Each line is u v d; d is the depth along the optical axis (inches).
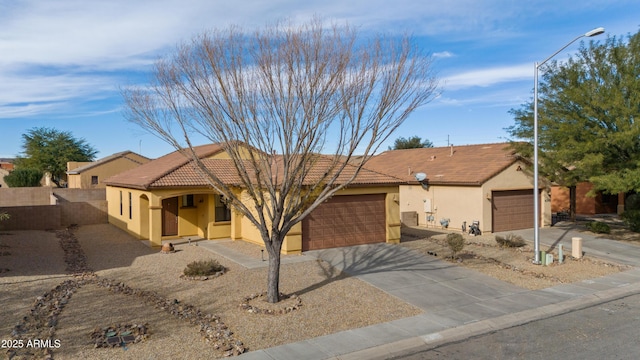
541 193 986.1
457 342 360.2
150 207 700.0
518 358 325.7
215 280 511.5
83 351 315.6
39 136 2220.7
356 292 482.9
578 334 374.9
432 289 503.5
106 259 618.2
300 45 404.2
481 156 1032.8
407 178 1067.3
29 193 1408.7
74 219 974.4
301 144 420.5
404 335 367.9
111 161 1781.5
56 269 549.6
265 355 322.3
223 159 853.8
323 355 326.0
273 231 430.3
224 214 804.0
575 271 601.6
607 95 756.6
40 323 364.8
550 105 854.5
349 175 746.8
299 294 468.1
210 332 356.2
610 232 893.8
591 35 548.4
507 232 915.4
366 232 747.4
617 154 800.9
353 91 418.0
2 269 534.3
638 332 377.7
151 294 453.7
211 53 400.8
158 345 329.7
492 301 466.3
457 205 953.5
